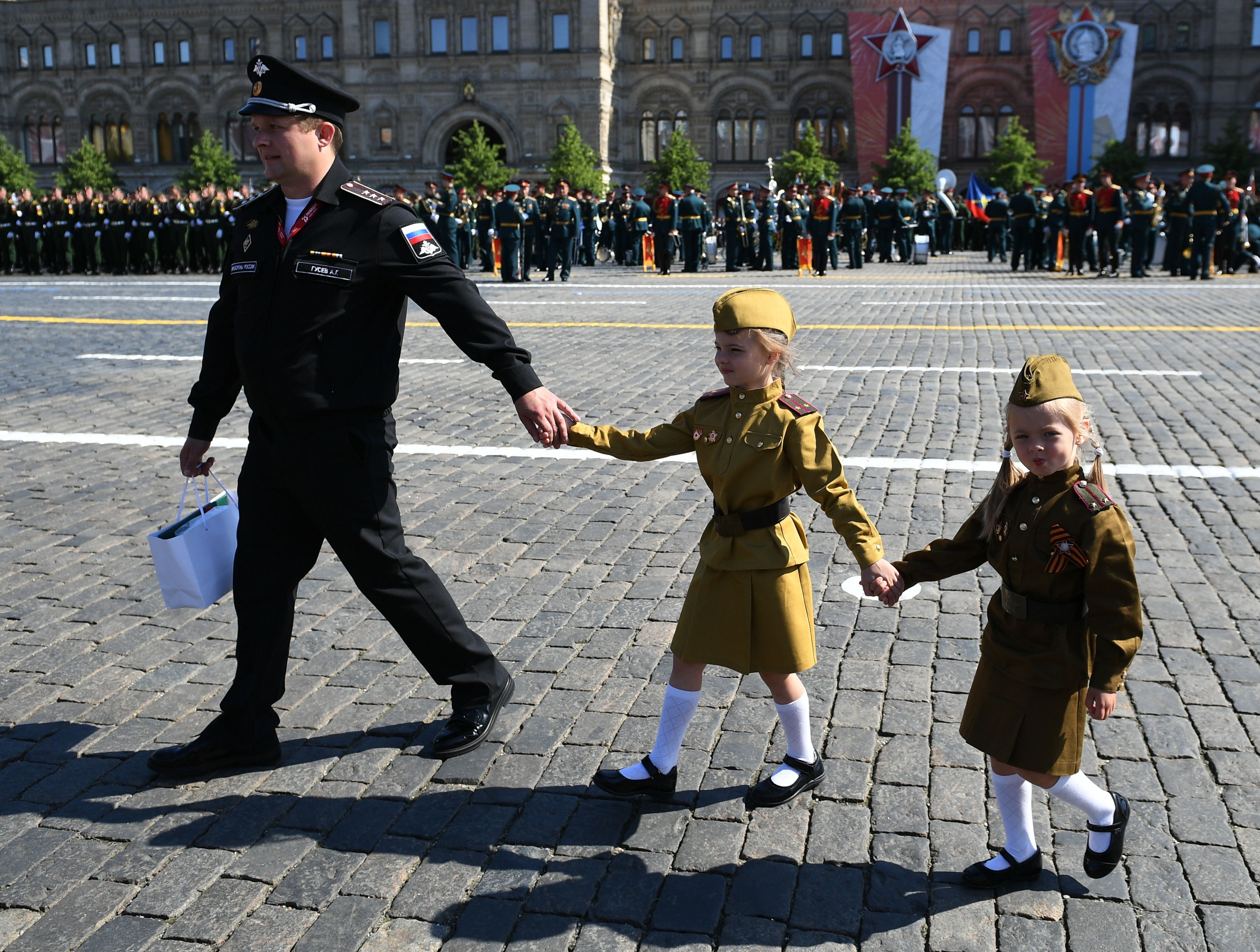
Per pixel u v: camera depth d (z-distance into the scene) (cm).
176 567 362
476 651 380
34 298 2045
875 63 5747
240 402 1007
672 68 6312
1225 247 2427
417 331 1512
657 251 2672
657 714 404
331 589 528
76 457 800
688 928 288
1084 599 278
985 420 895
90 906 297
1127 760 368
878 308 1780
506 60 6059
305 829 333
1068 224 2470
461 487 708
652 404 975
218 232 2673
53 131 6788
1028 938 283
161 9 6488
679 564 562
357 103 335
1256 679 426
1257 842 322
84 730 396
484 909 296
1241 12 5884
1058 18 5741
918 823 334
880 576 300
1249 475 715
